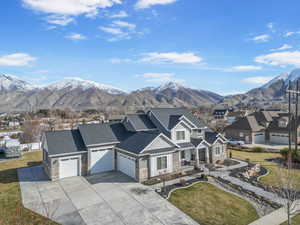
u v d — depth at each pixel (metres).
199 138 25.75
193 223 12.17
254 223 12.12
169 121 26.67
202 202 14.81
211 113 103.88
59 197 15.96
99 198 15.66
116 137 24.09
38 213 13.48
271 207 14.01
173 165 21.58
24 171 23.53
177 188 17.31
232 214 13.19
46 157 22.47
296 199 14.09
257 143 42.88
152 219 12.62
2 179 20.70
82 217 12.94
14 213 13.49
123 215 13.12
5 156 31.98
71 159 21.11
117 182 19.09
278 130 42.38
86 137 22.39
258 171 22.14
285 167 23.67
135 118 26.70
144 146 19.77
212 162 25.66
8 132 64.25
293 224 11.91
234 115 81.56
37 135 44.19
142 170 19.44
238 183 18.41
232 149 36.47
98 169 22.30
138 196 15.86
